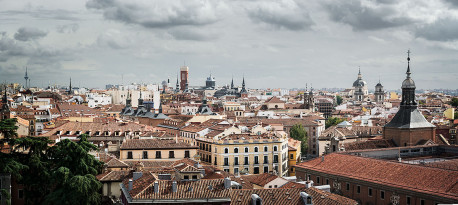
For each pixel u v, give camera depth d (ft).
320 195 314.96
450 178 358.64
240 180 398.21
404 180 380.58
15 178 396.98
